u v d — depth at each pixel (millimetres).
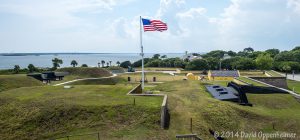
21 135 22641
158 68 106250
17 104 27516
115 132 22609
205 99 33781
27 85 42938
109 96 30375
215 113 28844
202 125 25719
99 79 60531
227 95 37031
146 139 21688
